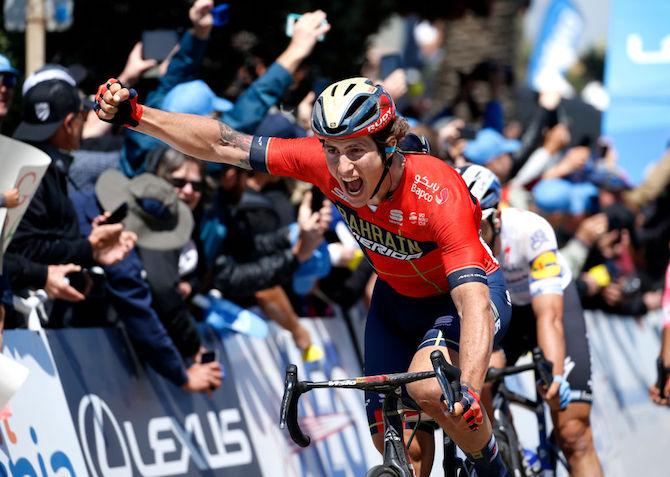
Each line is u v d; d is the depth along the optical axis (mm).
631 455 19625
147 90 13773
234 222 12312
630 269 21672
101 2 16656
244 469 12406
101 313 11227
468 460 9672
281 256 12562
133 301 10805
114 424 10734
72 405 10203
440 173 8852
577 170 19203
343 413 14531
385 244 9195
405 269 9430
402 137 8633
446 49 37469
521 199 18703
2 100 11117
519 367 11547
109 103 8492
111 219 10797
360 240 9383
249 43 16766
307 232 12492
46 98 10344
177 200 11211
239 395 12711
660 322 22219
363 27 20422
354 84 8344
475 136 16797
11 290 9781
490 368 11516
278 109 13906
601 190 20641
